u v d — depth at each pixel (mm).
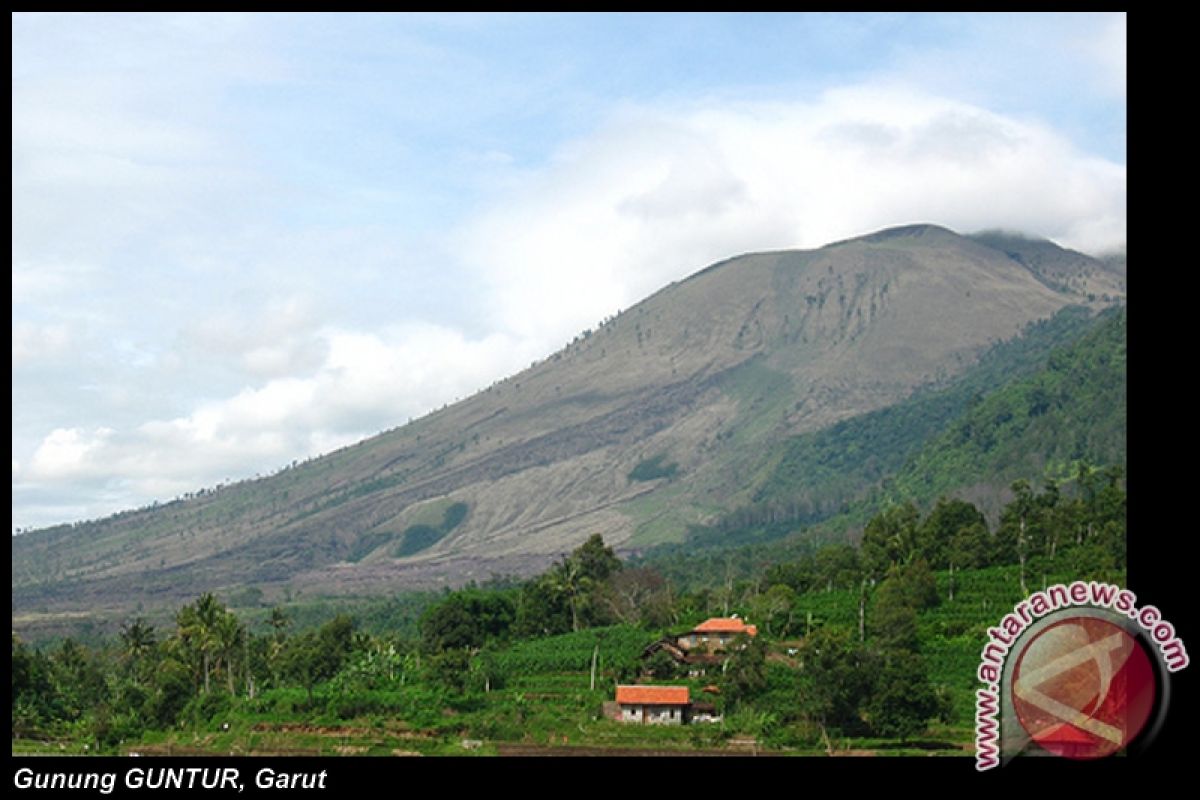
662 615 144375
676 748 89188
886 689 90812
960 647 121250
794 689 101562
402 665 121688
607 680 118250
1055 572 144500
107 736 99750
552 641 134500
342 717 102688
